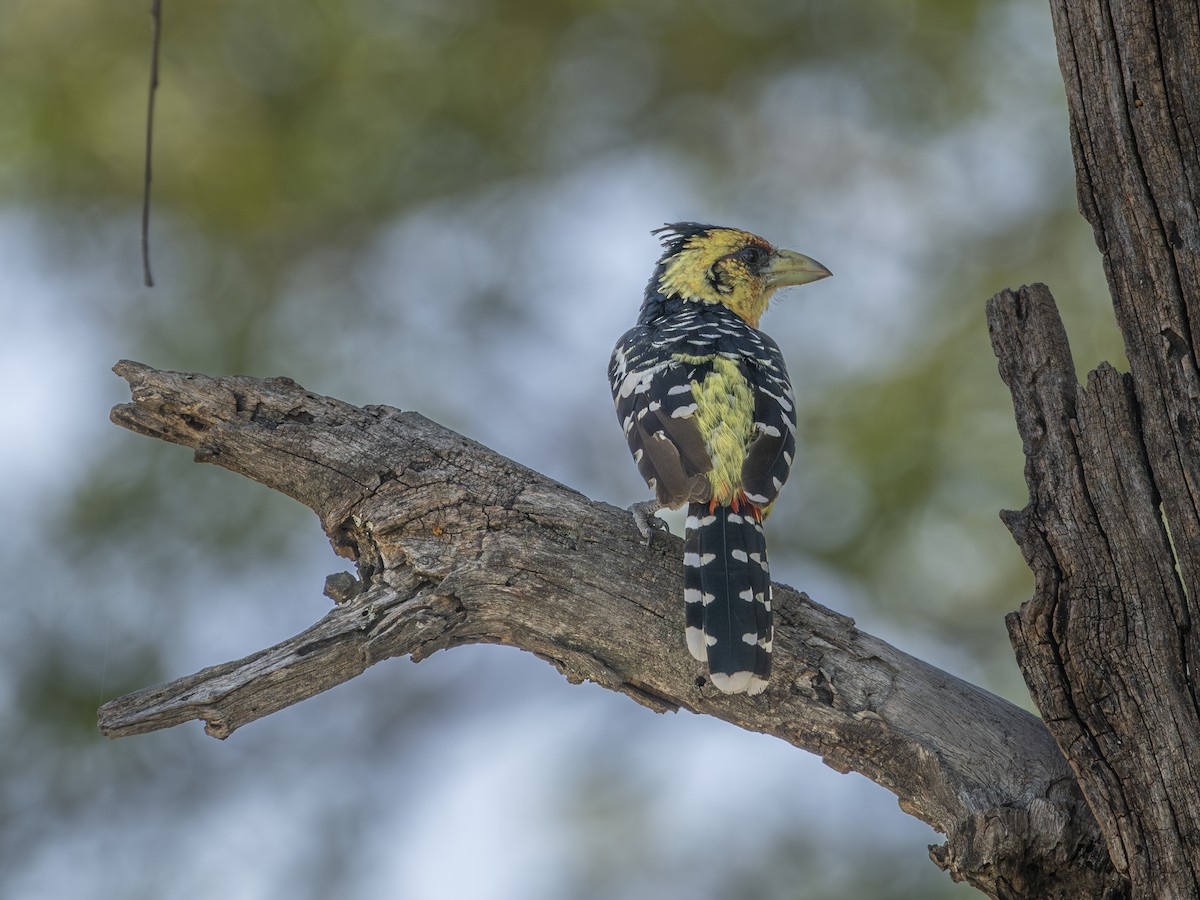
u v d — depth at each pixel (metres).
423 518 8.89
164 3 17.44
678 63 18.45
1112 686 7.15
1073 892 7.52
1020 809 7.61
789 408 10.18
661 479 9.47
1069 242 17.33
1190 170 7.41
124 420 9.20
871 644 8.58
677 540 9.09
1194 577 7.20
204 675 8.15
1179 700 7.07
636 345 10.89
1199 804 6.94
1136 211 7.46
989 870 7.52
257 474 9.28
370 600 8.68
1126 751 7.09
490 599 8.75
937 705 8.30
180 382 9.14
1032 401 7.66
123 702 7.96
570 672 9.02
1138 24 7.48
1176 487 7.28
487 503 8.91
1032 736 8.12
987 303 7.93
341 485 9.05
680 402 9.87
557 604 8.74
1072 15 7.66
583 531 8.87
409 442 9.15
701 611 8.60
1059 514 7.38
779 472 9.52
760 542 9.05
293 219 17.92
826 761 8.59
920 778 8.20
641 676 8.80
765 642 8.45
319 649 8.38
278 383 9.32
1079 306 17.03
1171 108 7.44
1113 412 7.45
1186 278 7.36
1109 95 7.55
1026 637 7.31
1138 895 7.05
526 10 18.16
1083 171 7.64
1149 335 7.43
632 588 8.76
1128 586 7.22
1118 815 7.09
